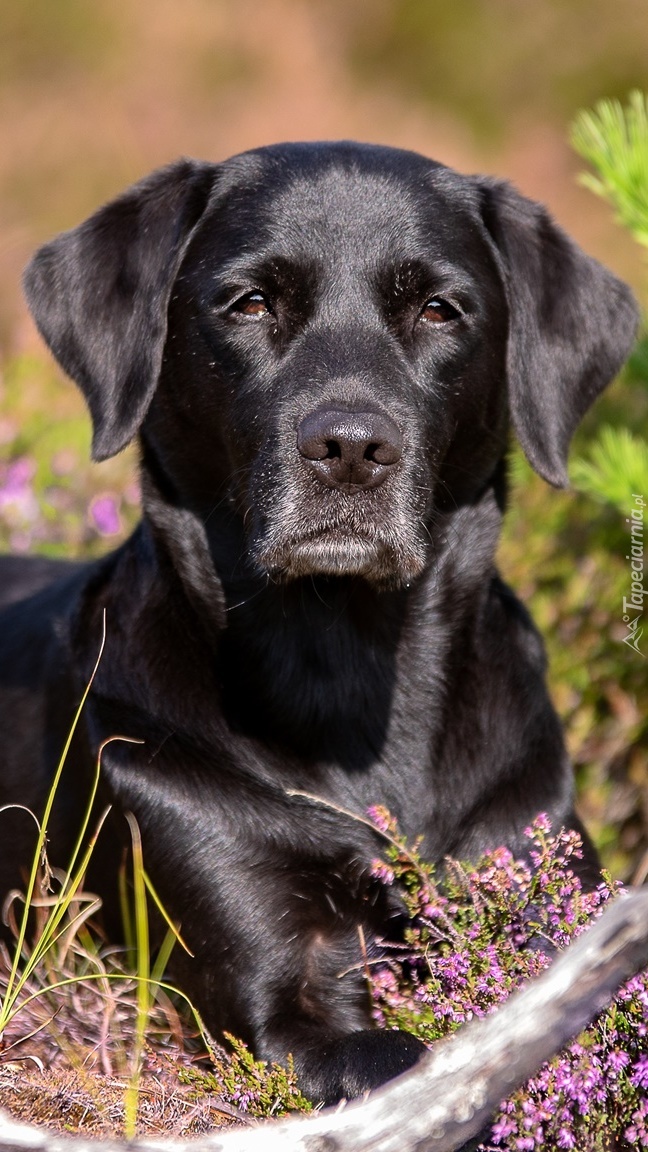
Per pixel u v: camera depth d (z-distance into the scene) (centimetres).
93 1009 480
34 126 1936
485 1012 411
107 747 515
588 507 791
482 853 508
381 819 464
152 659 526
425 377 519
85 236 571
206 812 496
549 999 331
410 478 491
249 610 524
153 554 547
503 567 768
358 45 2162
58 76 2027
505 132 2072
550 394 562
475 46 2142
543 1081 384
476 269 542
